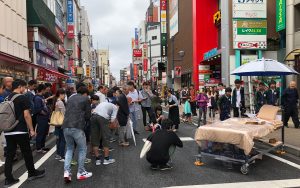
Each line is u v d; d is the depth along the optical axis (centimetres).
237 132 727
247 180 680
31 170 712
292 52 1856
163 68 4644
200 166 804
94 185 665
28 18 2670
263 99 1308
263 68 961
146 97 1510
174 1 5478
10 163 681
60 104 880
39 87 993
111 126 926
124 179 703
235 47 2606
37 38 2725
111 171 772
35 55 2725
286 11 2195
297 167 782
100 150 1012
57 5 4156
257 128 773
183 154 950
